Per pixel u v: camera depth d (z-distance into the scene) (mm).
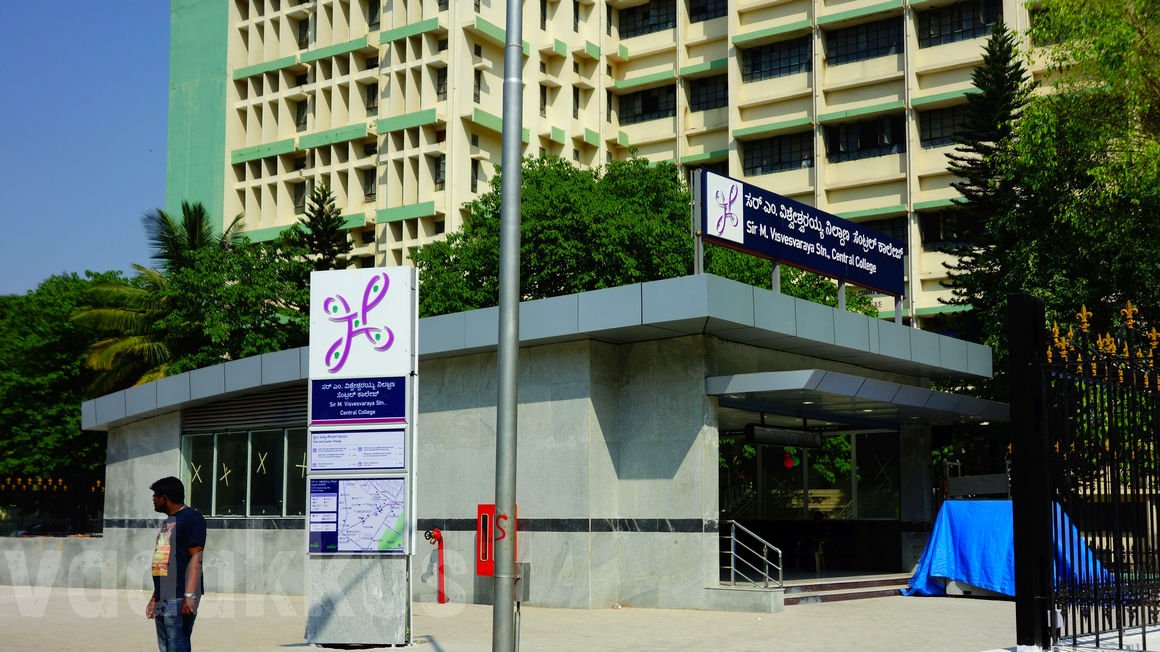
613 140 66062
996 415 22172
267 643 14547
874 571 23078
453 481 20328
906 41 54938
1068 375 11047
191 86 70938
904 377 22922
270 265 46438
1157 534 11656
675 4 65625
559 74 65625
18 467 48125
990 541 18984
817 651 12883
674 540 18203
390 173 62094
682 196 42906
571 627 15680
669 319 17125
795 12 59688
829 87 57594
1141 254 28000
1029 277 31016
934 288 53406
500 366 10375
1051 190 28953
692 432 18219
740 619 16391
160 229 48938
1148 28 26031
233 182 68250
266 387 22797
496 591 10133
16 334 50219
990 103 37656
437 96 61906
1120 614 10742
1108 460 11219
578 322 18203
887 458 23453
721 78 63625
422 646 13875
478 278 41438
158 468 25094
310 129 66125
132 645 14469
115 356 45844
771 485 24812
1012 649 11633
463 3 61219
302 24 68250
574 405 18766
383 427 14156
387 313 14312
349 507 14156
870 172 56062
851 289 41875
